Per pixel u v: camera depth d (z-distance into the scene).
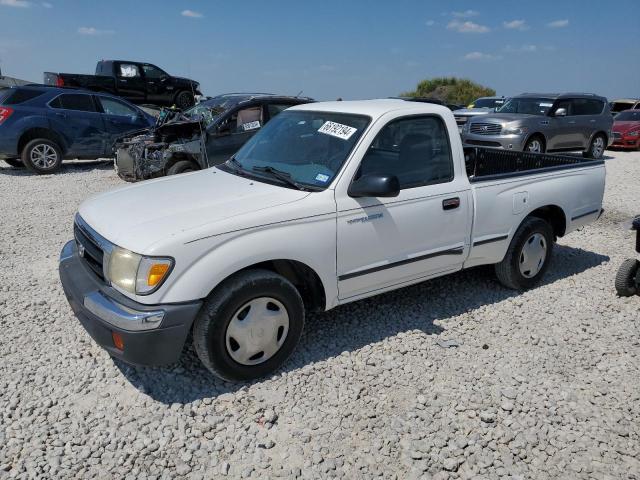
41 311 4.56
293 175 3.94
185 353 3.89
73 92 12.16
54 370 3.69
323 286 3.74
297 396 3.43
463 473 2.86
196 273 3.17
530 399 3.46
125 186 4.38
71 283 3.57
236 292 3.31
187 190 3.96
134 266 3.13
